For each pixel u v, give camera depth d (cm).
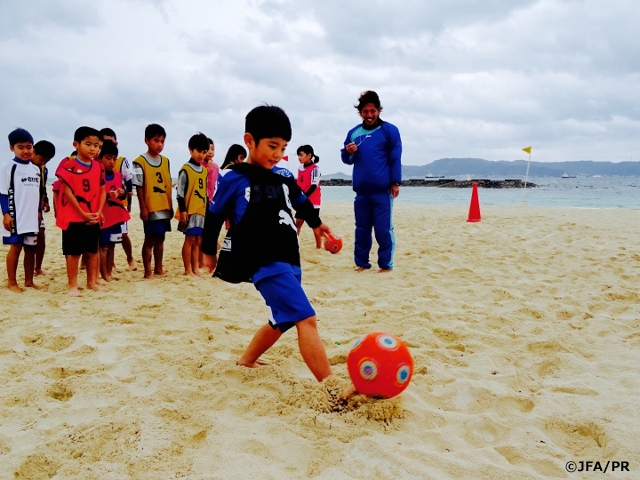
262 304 479
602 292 511
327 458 217
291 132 280
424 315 432
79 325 403
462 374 312
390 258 630
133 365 320
